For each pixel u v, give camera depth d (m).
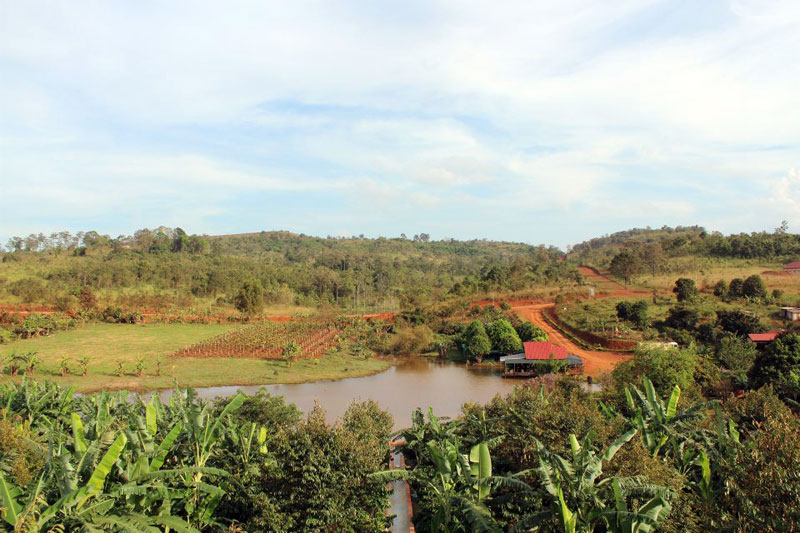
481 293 98.00
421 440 21.25
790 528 10.34
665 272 104.00
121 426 18.80
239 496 16.08
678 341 56.12
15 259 121.31
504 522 15.27
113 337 69.75
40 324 68.62
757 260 104.06
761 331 54.50
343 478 14.98
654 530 12.87
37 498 11.84
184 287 109.50
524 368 53.59
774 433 12.64
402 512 19.25
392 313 92.88
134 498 13.98
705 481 15.29
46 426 24.12
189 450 16.67
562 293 92.69
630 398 21.44
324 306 98.31
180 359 56.75
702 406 18.91
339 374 52.22
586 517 13.00
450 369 56.69
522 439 18.19
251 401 24.66
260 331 75.12
